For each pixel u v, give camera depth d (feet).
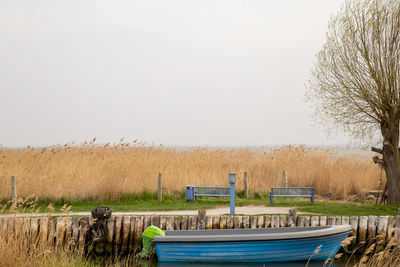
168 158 83.25
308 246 43.80
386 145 62.54
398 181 62.39
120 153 80.74
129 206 62.18
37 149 79.46
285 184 74.79
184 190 71.51
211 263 43.70
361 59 61.36
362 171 78.89
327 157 86.58
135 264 44.45
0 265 34.94
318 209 58.23
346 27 61.87
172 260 44.06
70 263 39.27
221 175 75.56
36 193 63.46
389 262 38.70
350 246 48.88
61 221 47.19
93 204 63.77
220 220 49.88
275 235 42.83
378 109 62.59
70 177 66.59
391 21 59.77
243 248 43.16
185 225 49.60
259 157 87.97
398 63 59.93
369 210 57.62
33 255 38.52
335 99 63.31
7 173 68.59
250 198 71.00
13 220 44.65
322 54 64.18
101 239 47.67
